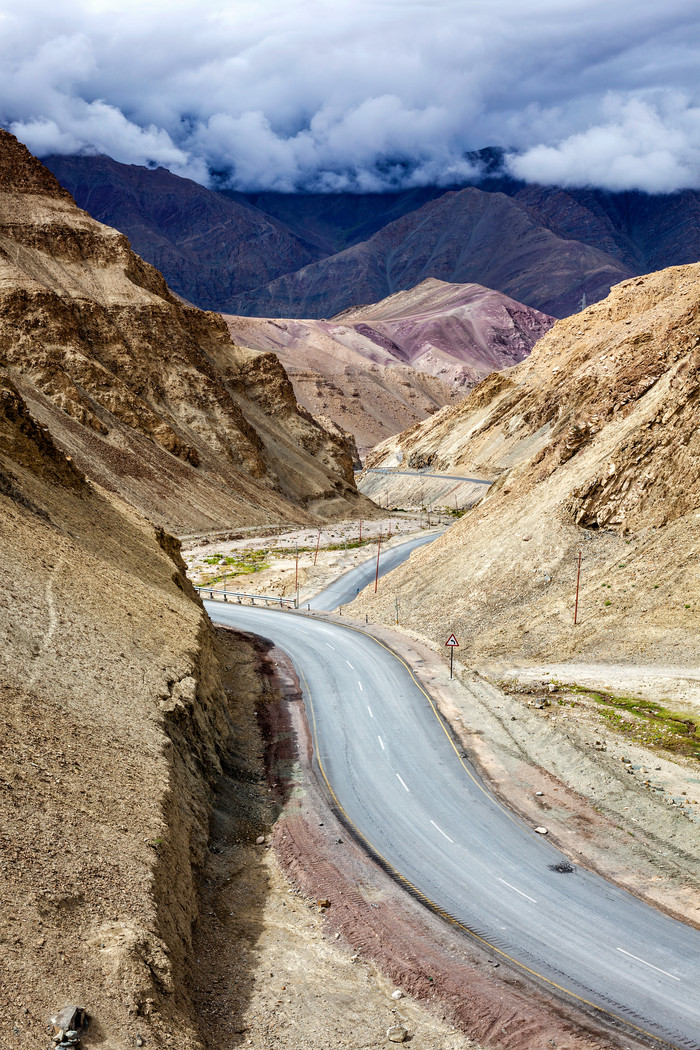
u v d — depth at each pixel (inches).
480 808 1207.6
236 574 3676.2
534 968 844.6
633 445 2306.8
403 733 1507.1
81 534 1552.7
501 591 2311.8
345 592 3368.6
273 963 829.2
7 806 744.3
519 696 1673.2
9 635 1010.7
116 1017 605.3
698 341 2290.8
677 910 940.6
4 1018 560.4
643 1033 753.6
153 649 1295.5
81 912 690.8
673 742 1363.2
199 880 921.5
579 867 1041.5
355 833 1131.9
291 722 1573.6
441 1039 740.7
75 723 940.6
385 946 872.3
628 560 2119.8
